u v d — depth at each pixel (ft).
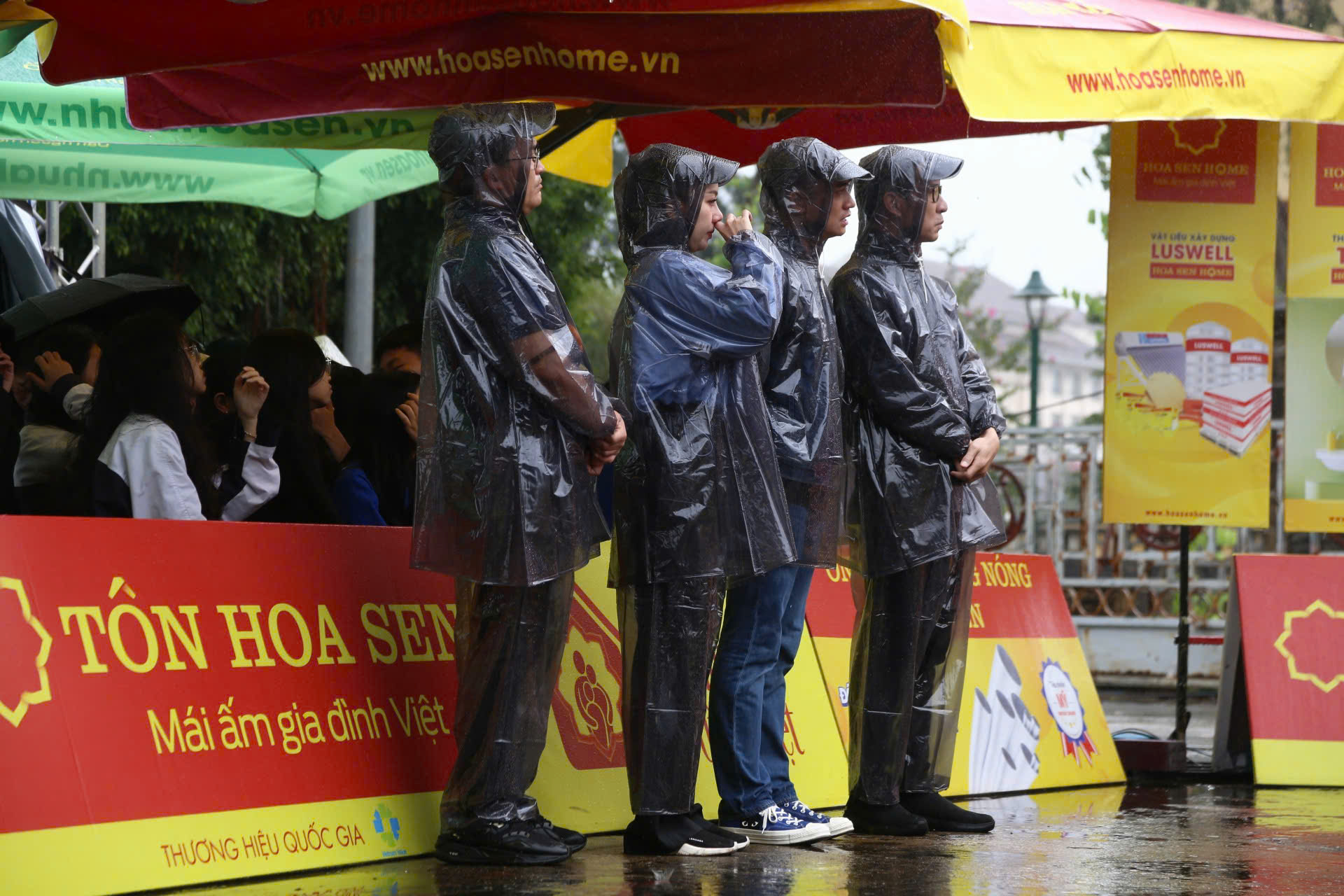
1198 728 37.09
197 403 19.90
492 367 15.74
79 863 13.88
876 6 17.95
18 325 24.09
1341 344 26.50
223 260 51.11
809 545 17.95
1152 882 16.02
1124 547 49.19
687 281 16.76
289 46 18.93
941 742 20.03
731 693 17.98
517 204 16.19
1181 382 26.58
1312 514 26.63
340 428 21.84
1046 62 20.31
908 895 15.02
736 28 18.63
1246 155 26.53
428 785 17.24
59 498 16.88
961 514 19.66
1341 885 15.98
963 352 20.06
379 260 57.77
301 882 15.19
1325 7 50.67
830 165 18.31
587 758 19.04
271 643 16.17
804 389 18.06
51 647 14.33
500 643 15.88
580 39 18.79
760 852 17.52
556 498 15.69
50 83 19.33
